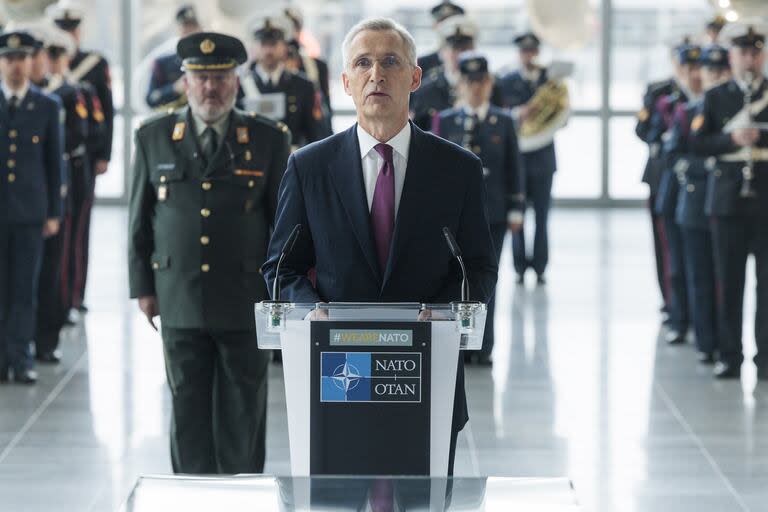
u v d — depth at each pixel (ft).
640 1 66.59
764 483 24.61
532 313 41.57
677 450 26.81
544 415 29.53
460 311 14.69
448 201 16.66
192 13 42.04
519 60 48.96
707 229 34.58
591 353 36.04
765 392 31.83
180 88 38.75
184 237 21.65
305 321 14.76
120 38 65.16
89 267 48.62
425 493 12.26
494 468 25.45
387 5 66.44
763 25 32.55
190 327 21.68
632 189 67.67
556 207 67.62
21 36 31.45
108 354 35.14
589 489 24.21
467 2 67.05
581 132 67.41
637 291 45.57
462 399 17.15
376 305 14.82
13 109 31.60
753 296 44.32
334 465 14.82
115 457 26.04
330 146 16.81
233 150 21.74
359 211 16.55
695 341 36.86
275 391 31.48
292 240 15.72
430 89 39.50
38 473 24.93
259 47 34.99
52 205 32.01
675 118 34.99
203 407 22.11
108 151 41.04
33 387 31.60
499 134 35.06
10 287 31.83
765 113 32.58
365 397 14.79
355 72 16.47
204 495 12.10
